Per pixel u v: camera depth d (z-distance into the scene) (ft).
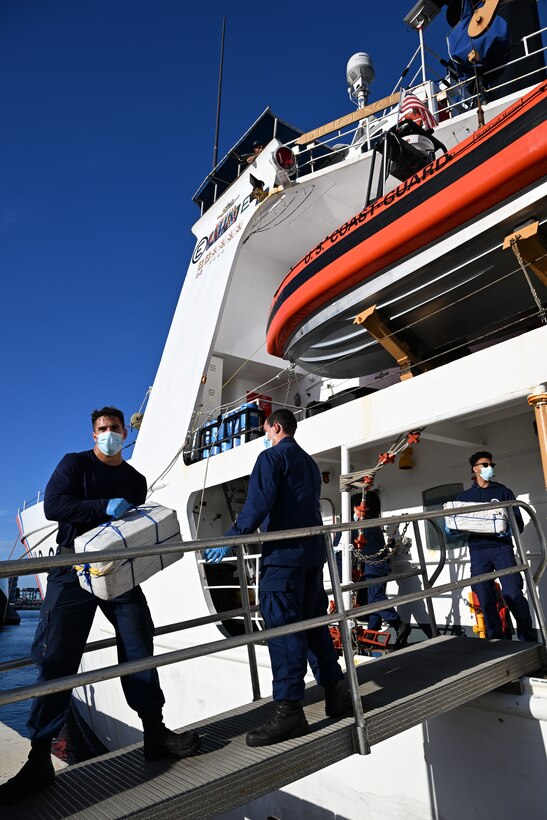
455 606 16.29
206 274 24.85
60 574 7.23
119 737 20.39
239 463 18.24
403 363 15.61
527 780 9.07
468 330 15.17
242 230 23.38
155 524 7.38
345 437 14.82
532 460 15.39
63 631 7.00
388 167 16.07
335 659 8.13
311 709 8.36
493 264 13.16
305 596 8.13
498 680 9.37
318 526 7.86
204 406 24.53
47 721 6.64
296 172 23.12
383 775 10.93
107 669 5.88
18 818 5.76
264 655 14.87
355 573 15.92
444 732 10.22
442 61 22.41
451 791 9.94
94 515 7.25
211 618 9.18
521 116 11.76
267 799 12.98
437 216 12.90
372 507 17.53
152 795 5.98
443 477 17.35
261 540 7.16
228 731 7.76
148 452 23.36
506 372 11.71
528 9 21.62
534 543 15.03
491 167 11.99
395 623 15.70
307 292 15.97
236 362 26.45
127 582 6.90
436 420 12.82
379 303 15.01
